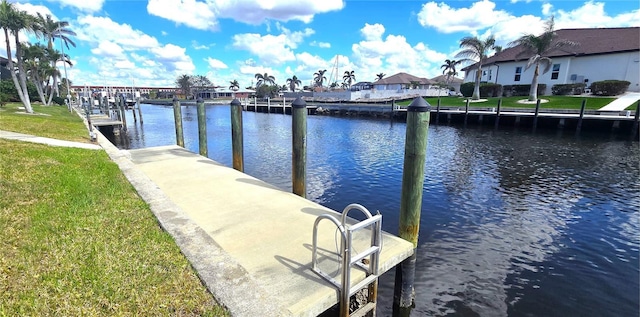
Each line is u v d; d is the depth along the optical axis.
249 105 54.31
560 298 4.79
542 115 21.77
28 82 37.59
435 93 55.88
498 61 34.72
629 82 25.19
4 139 8.90
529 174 11.38
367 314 3.44
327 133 23.78
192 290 2.75
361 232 4.29
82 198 4.68
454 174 11.45
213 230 4.24
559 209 8.14
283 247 3.79
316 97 61.91
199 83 102.44
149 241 3.53
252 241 3.94
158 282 2.82
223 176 6.84
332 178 11.14
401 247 3.92
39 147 8.09
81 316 2.36
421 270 5.45
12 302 2.40
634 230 6.97
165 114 48.38
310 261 3.48
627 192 9.38
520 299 4.77
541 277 5.30
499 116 24.12
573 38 31.92
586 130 20.66
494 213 7.90
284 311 2.58
